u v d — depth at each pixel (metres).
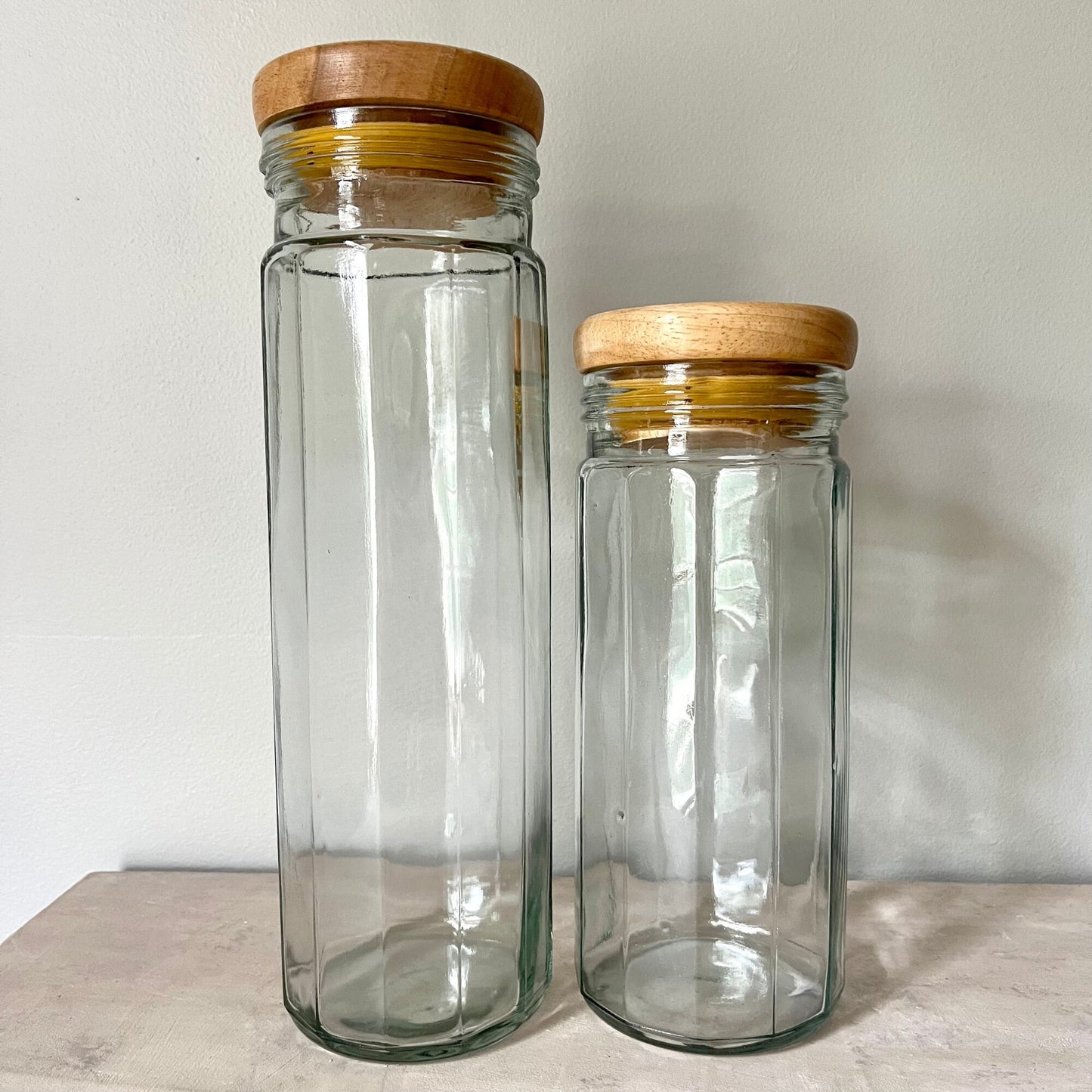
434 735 0.44
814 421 0.41
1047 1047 0.40
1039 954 0.48
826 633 0.43
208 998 0.44
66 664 0.58
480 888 0.44
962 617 0.56
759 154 0.53
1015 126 0.53
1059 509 0.55
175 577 0.57
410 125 0.37
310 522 0.42
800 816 0.44
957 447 0.54
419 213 0.40
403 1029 0.39
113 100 0.54
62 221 0.54
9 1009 0.43
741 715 0.45
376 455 0.42
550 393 0.54
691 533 0.44
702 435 0.41
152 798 0.58
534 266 0.43
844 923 0.45
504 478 0.43
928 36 0.52
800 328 0.37
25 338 0.55
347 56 0.36
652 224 0.53
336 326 0.41
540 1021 0.43
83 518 0.56
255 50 0.53
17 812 0.58
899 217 0.53
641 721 0.45
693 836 0.46
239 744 0.58
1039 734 0.56
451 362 0.42
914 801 0.57
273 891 0.55
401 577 0.43
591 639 0.45
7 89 0.54
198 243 0.54
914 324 0.54
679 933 0.46
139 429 0.56
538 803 0.44
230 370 0.55
